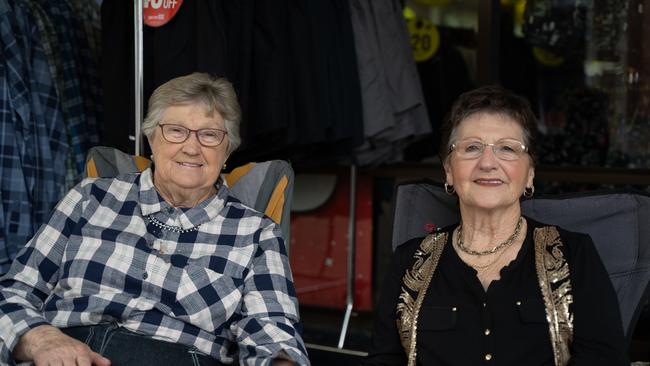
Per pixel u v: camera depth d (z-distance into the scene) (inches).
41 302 77.1
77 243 77.4
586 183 139.8
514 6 145.5
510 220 72.2
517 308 68.1
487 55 142.6
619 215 77.0
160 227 77.9
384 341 73.5
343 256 153.8
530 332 67.6
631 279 75.2
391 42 127.5
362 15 124.9
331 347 131.5
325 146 124.9
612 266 75.9
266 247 77.9
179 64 108.0
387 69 126.8
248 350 71.3
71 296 76.0
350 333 141.5
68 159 118.3
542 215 79.7
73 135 119.0
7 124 106.3
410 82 128.6
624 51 140.0
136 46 102.6
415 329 71.1
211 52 105.7
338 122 116.6
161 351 73.3
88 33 126.3
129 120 112.4
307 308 155.6
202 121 77.5
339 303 154.2
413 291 72.6
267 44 109.5
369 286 151.8
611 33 140.6
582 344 66.4
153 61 111.0
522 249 70.9
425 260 73.8
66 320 74.9
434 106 150.3
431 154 148.6
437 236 75.4
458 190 72.3
